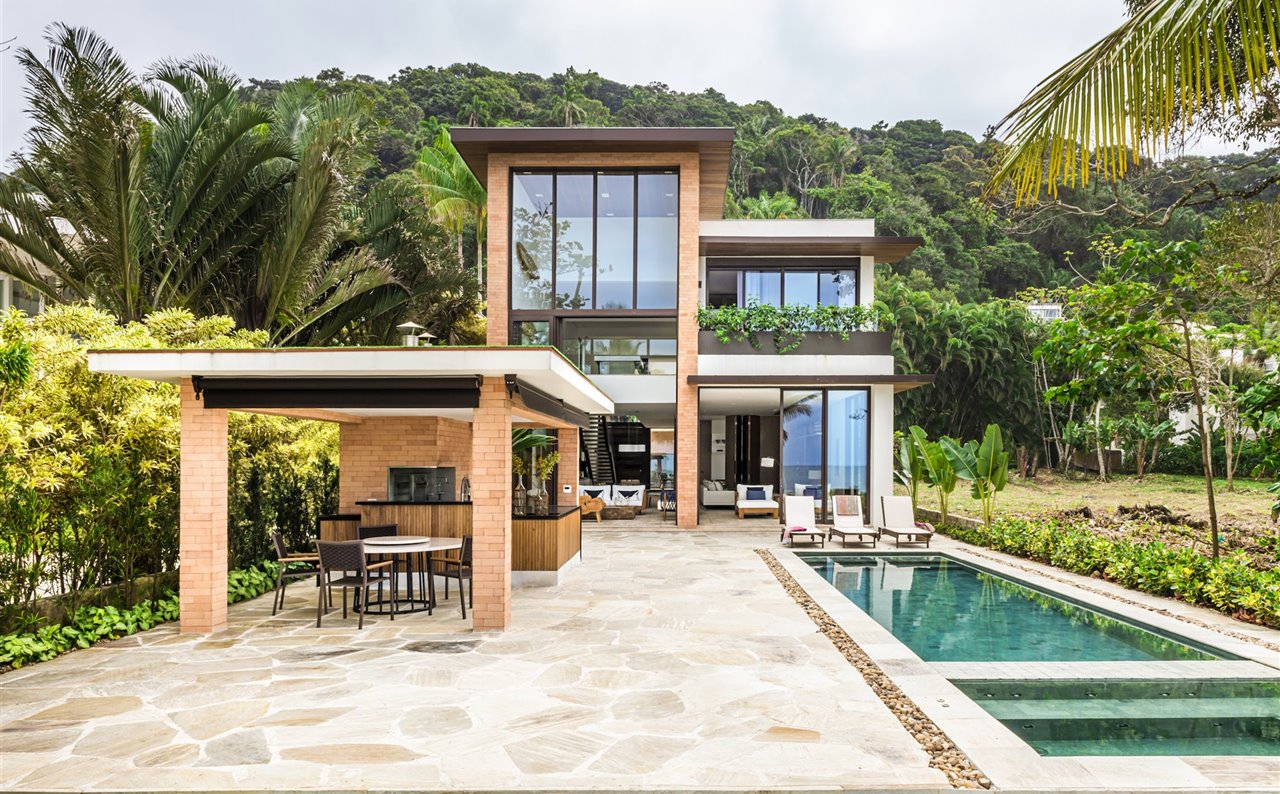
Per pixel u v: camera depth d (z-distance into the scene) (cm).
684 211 1670
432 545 853
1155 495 2348
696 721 497
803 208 5678
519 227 1711
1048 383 3403
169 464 862
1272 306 1271
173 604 838
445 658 658
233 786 403
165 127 1527
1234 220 1237
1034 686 589
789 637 725
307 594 983
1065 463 3347
